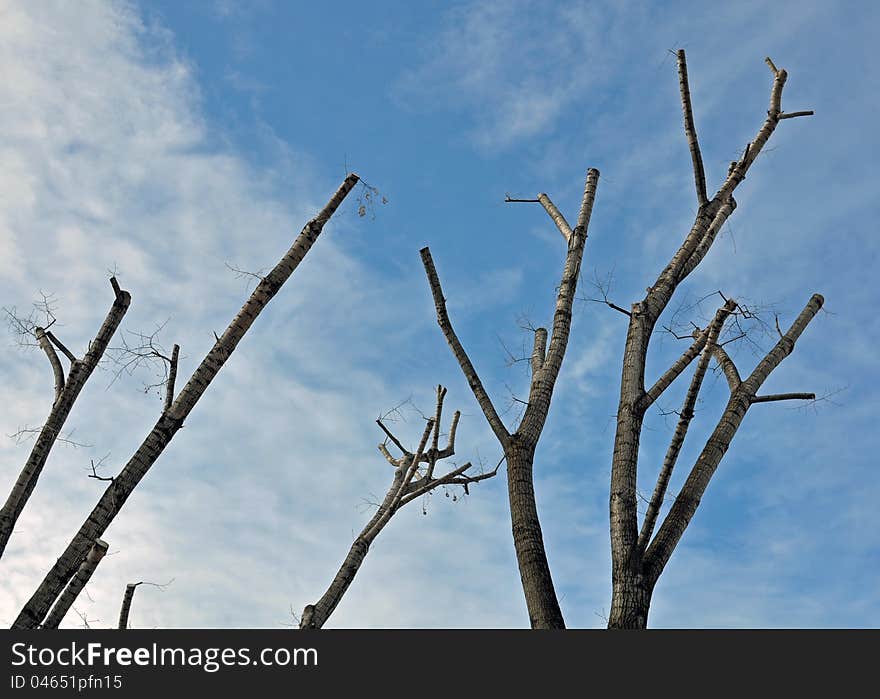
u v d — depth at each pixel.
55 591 6.61
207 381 7.33
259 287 7.63
